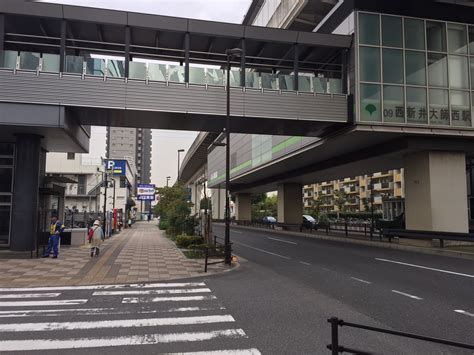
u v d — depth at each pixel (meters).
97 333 6.87
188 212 30.94
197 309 8.70
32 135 19.41
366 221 57.72
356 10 21.44
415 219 22.88
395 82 21.56
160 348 6.06
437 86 22.19
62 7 17.98
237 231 43.06
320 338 6.54
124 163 64.88
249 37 20.30
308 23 30.62
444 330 6.97
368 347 6.06
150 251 21.34
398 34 21.94
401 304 9.06
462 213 22.23
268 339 6.50
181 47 21.62
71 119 19.48
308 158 31.17
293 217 44.09
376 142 24.20
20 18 18.39
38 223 18.38
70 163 60.09
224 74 19.94
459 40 22.88
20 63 17.78
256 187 54.62
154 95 18.84
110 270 14.60
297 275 13.66
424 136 22.16
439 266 15.24
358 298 9.77
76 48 20.91
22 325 7.39
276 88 20.48
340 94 21.17
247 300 9.65
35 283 12.04
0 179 20.12
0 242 19.73
